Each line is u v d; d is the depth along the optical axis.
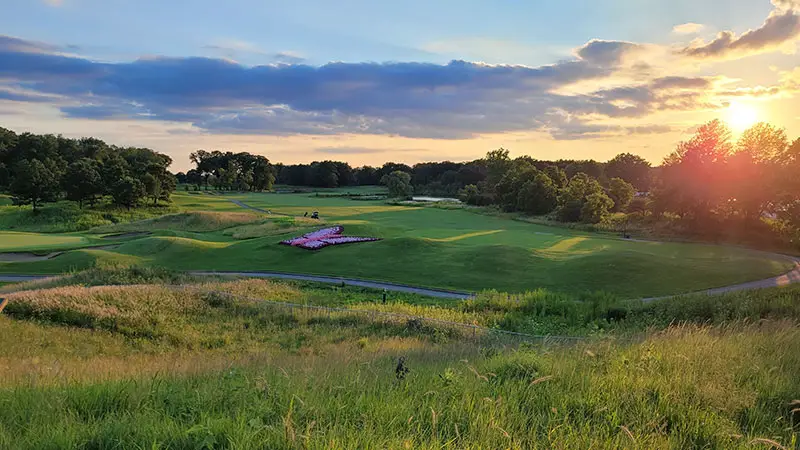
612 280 40.22
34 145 137.62
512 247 51.69
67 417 5.52
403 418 5.23
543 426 5.09
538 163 196.88
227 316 26.42
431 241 56.66
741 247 66.69
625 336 13.62
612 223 87.50
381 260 49.12
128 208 107.50
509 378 7.05
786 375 6.97
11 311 22.48
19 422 5.51
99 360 15.71
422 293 37.91
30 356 16.73
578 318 26.70
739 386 6.63
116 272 35.62
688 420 5.41
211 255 52.81
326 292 37.31
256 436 4.68
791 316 19.59
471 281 41.41
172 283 34.97
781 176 72.06
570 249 56.69
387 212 108.06
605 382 6.63
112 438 4.75
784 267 46.56
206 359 14.73
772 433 5.14
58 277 35.41
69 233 75.94
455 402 5.72
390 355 12.29
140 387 7.03
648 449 4.64
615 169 184.00
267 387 6.27
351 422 5.17
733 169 75.81
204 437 4.53
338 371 8.16
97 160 132.75
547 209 106.62
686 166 78.88
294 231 67.88
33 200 97.62
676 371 6.95
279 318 26.73
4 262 46.91
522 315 27.92
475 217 104.12
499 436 4.70
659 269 42.62
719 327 12.68
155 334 22.42
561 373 7.13
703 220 77.50
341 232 66.69
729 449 4.80
